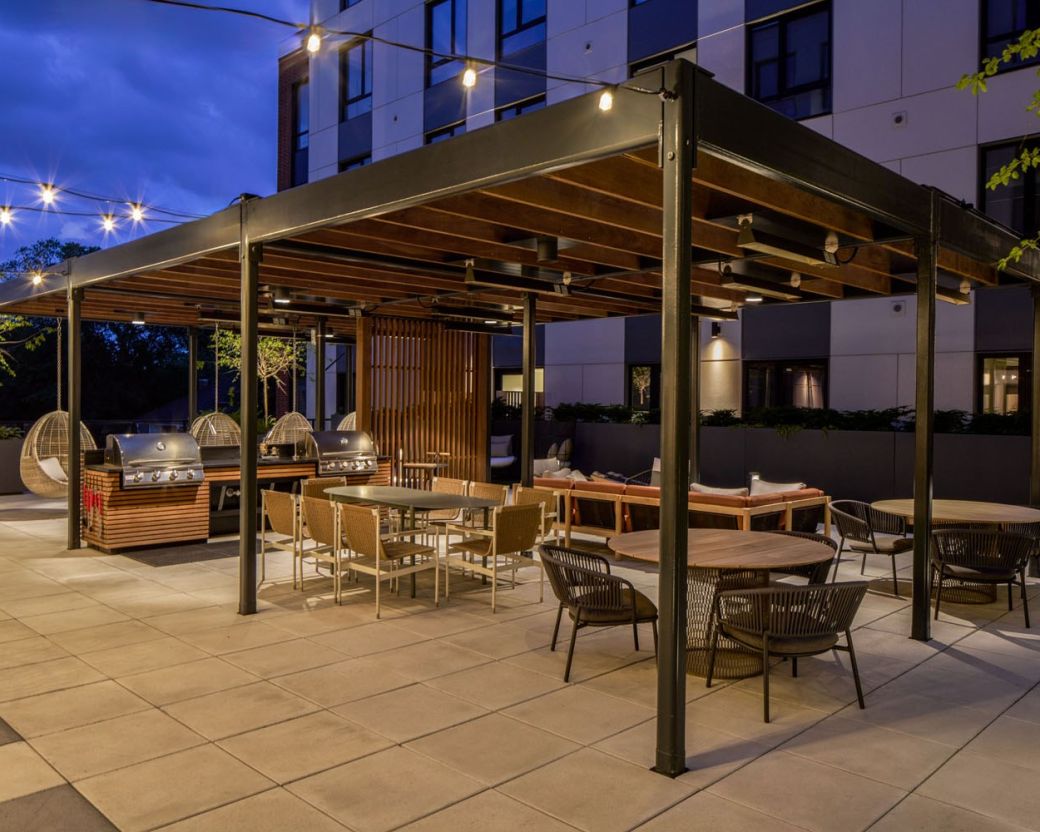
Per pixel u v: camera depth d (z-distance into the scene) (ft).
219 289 32.48
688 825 10.31
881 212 17.40
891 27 37.76
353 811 10.58
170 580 24.08
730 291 31.40
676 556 11.74
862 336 40.63
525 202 16.79
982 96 35.40
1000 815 10.66
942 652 17.94
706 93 12.34
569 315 39.75
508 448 53.11
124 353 105.70
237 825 10.21
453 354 43.32
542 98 51.26
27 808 10.59
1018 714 14.28
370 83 63.05
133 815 10.44
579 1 48.96
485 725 13.44
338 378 66.39
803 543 17.40
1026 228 34.99
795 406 42.04
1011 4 34.71
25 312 39.34
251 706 14.17
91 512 29.09
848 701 14.84
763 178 16.88
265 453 34.96
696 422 36.86
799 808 10.78
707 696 15.02
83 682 15.31
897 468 35.17
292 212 19.17
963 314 37.14
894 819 10.52
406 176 16.39
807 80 40.75
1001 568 19.79
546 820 10.39
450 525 25.67
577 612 15.94
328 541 21.90
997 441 32.53
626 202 19.07
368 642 18.03
